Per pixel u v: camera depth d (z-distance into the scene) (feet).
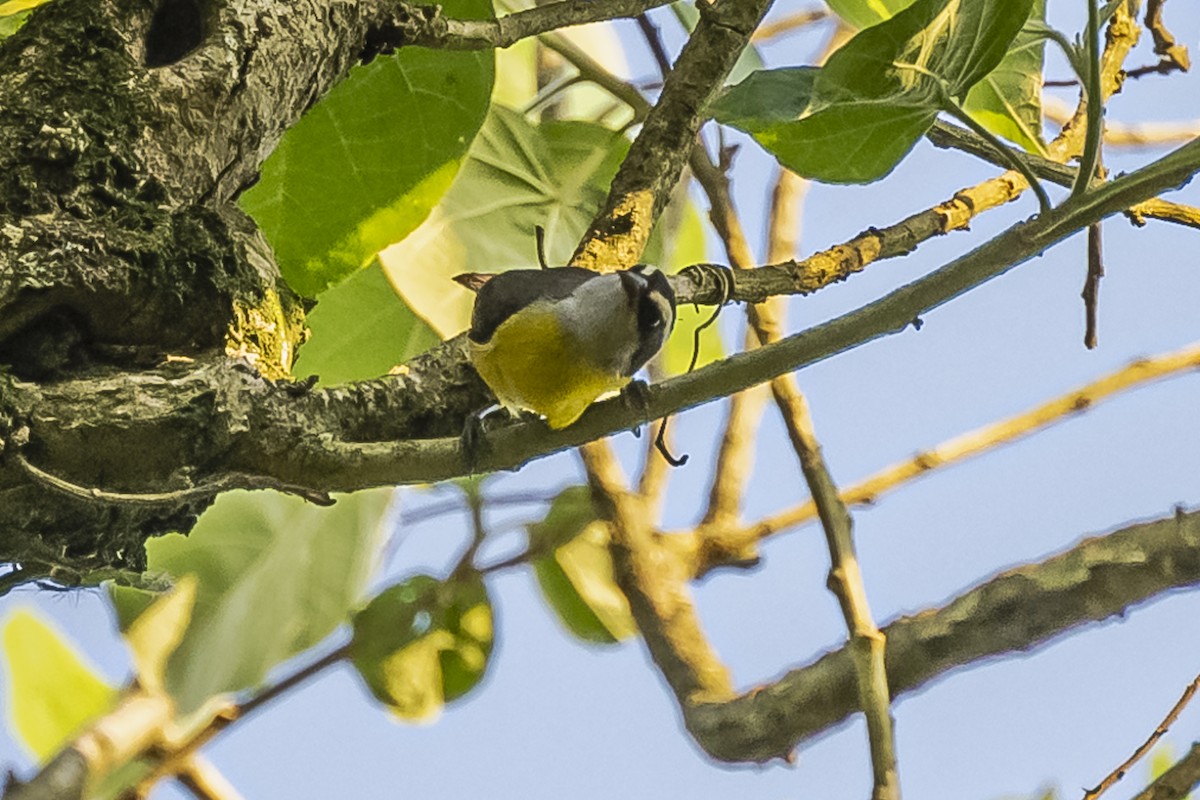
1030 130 26.48
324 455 19.48
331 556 35.40
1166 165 17.61
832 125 21.75
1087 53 18.31
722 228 30.40
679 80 25.57
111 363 20.26
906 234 24.49
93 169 20.10
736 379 19.25
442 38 23.98
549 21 24.89
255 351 21.20
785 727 27.50
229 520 35.01
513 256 30.68
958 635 26.00
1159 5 27.58
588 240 24.41
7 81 20.44
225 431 19.12
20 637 37.55
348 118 26.50
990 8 19.95
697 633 31.40
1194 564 24.09
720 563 34.35
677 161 25.71
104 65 20.93
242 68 21.81
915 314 18.67
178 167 21.04
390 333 31.86
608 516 32.58
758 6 25.09
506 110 31.91
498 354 21.18
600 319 21.13
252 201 26.81
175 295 20.31
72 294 19.44
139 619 33.40
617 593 37.32
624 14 25.27
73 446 18.51
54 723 37.50
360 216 26.96
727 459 35.68
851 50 20.44
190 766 33.71
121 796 31.91
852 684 26.86
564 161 32.01
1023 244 18.15
